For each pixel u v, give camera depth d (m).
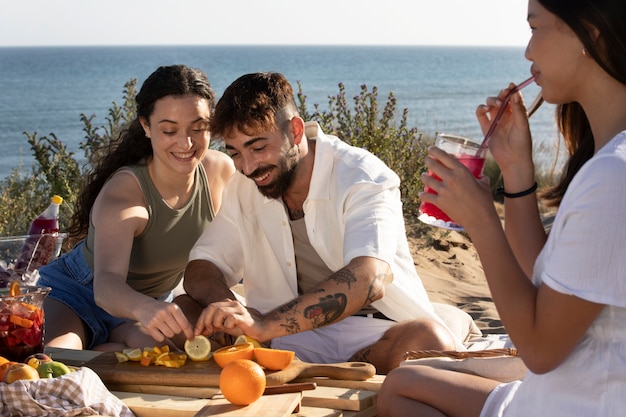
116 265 3.83
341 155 3.75
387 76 75.62
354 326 3.77
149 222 4.09
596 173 1.99
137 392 3.05
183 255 4.27
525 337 2.15
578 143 2.60
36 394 2.71
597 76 2.14
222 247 3.94
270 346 3.86
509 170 2.70
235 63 110.38
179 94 3.81
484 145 2.65
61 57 143.12
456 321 4.11
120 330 4.21
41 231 4.00
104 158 4.29
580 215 2.00
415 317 3.72
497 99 2.70
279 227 3.83
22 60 126.12
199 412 2.73
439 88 56.50
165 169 4.01
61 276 4.32
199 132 3.90
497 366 2.81
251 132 3.44
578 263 2.00
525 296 2.16
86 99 48.44
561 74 2.15
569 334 2.07
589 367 2.13
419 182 7.84
